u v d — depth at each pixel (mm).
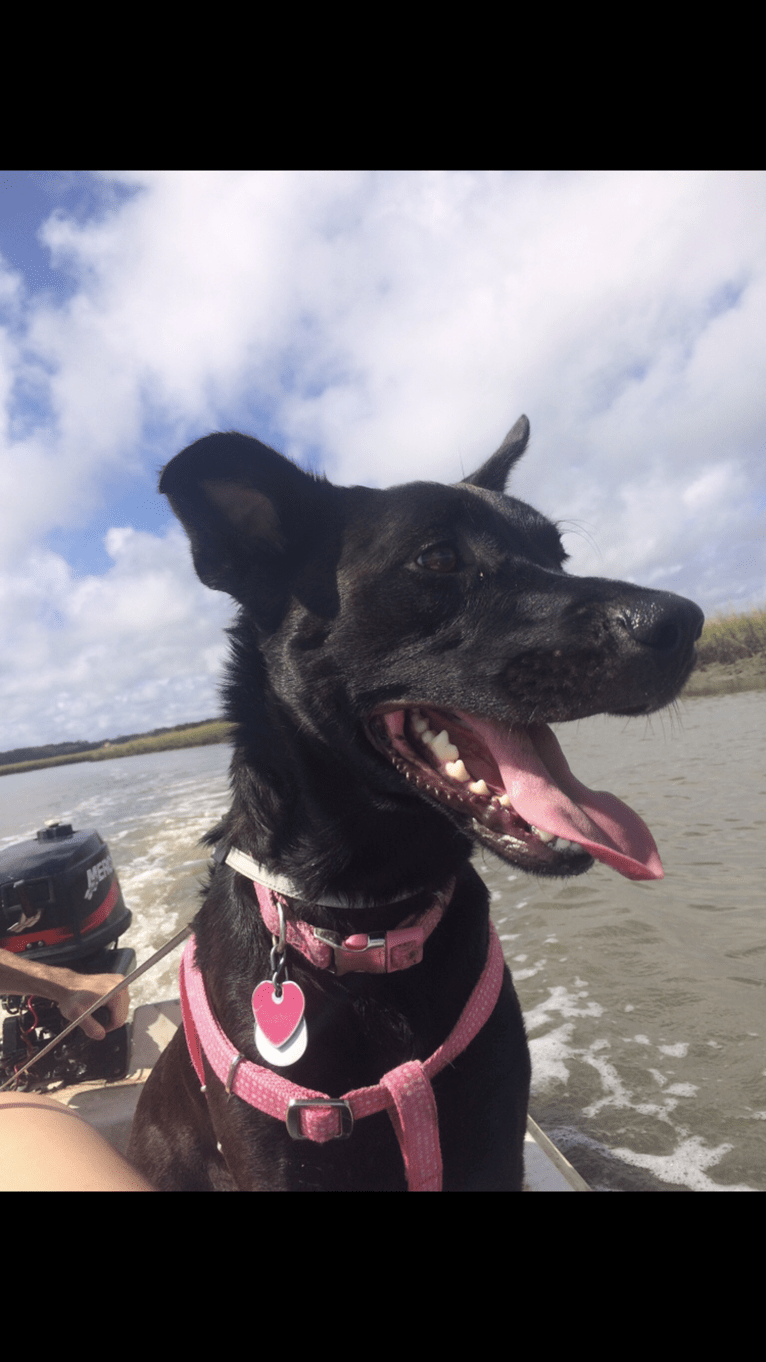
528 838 404
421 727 458
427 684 432
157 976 1092
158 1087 531
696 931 947
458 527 456
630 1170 555
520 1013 469
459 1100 410
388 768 438
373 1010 408
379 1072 404
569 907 1109
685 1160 563
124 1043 678
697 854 1213
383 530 450
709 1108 624
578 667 404
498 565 448
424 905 431
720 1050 699
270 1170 399
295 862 430
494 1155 423
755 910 978
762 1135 584
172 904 1390
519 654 416
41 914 750
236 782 477
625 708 414
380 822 433
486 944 450
